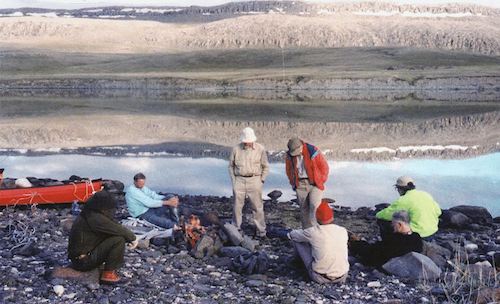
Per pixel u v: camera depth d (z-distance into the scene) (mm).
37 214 14797
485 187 22031
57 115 60312
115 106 80750
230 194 20250
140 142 36281
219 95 135750
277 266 10945
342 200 19578
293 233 10320
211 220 13289
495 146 35188
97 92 155625
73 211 14906
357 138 39719
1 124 48125
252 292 9578
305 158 12898
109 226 9281
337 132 43906
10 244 11977
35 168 25438
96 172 24422
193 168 25812
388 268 10508
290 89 175250
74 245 9391
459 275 9984
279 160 28172
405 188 12539
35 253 11211
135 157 29344
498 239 13727
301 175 12984
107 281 9398
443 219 15055
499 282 9758
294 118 58156
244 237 12211
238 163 13234
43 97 118500
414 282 10070
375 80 175875
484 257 11570
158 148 33156
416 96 127750
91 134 40750
